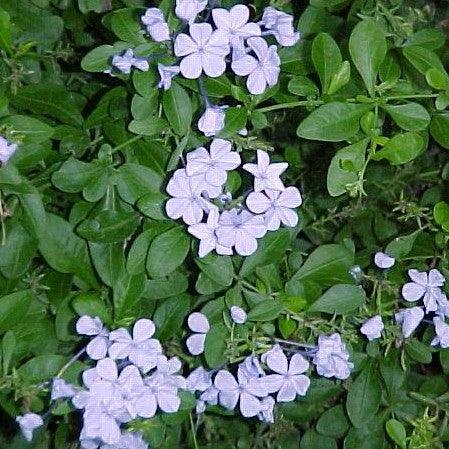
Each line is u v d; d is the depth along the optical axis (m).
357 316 0.44
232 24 0.36
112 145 0.42
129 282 0.39
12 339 0.38
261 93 0.38
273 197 0.37
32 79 0.45
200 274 0.40
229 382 0.39
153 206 0.38
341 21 0.45
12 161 0.38
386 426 0.43
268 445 0.50
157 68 0.37
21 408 0.39
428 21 0.53
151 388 0.37
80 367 0.38
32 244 0.39
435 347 0.46
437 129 0.39
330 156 0.49
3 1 0.46
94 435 0.36
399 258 0.45
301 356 0.39
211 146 0.36
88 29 0.50
